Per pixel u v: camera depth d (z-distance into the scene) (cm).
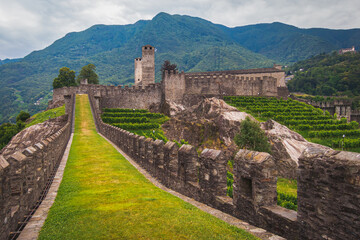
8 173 700
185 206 948
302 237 616
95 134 4103
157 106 8444
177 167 1312
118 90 8238
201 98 8581
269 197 750
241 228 740
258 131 4025
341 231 529
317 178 582
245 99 8331
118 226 756
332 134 5650
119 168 1633
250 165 779
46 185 1250
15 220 764
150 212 864
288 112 7038
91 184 1248
